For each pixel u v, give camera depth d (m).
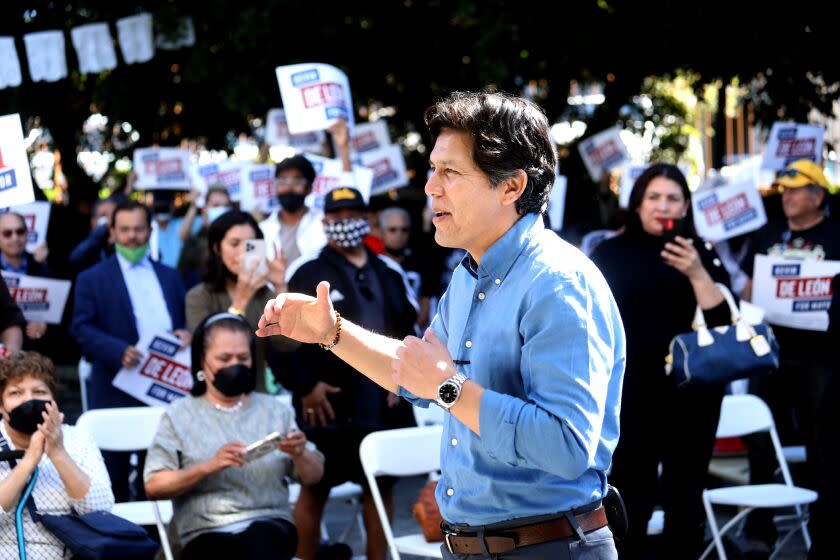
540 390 2.46
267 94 10.73
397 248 8.78
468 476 2.68
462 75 12.38
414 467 5.18
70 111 13.57
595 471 2.70
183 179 10.73
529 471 2.61
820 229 7.01
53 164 14.68
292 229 7.24
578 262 2.58
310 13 10.35
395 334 5.68
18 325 6.22
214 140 13.99
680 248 4.97
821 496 4.94
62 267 11.88
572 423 2.40
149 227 6.70
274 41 10.29
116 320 6.51
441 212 2.66
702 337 4.95
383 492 5.61
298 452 4.88
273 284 5.92
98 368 6.45
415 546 4.93
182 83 12.66
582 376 2.45
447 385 2.43
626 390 5.05
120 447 5.38
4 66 8.84
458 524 2.74
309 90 7.45
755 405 6.13
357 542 6.68
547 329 2.48
